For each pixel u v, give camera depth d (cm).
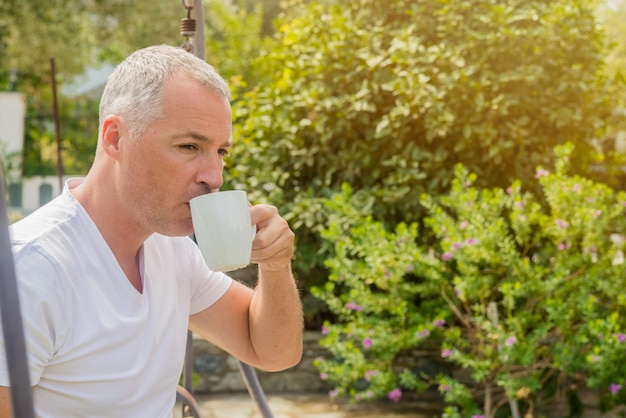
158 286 153
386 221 500
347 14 548
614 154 565
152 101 136
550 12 497
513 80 488
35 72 1661
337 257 431
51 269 135
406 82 486
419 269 423
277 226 151
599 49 518
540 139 504
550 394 426
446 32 507
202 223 135
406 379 422
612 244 443
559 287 421
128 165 139
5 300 89
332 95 516
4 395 125
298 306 174
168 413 155
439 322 414
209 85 140
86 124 1820
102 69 1805
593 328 377
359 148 514
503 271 425
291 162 532
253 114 541
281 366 179
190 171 138
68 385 139
